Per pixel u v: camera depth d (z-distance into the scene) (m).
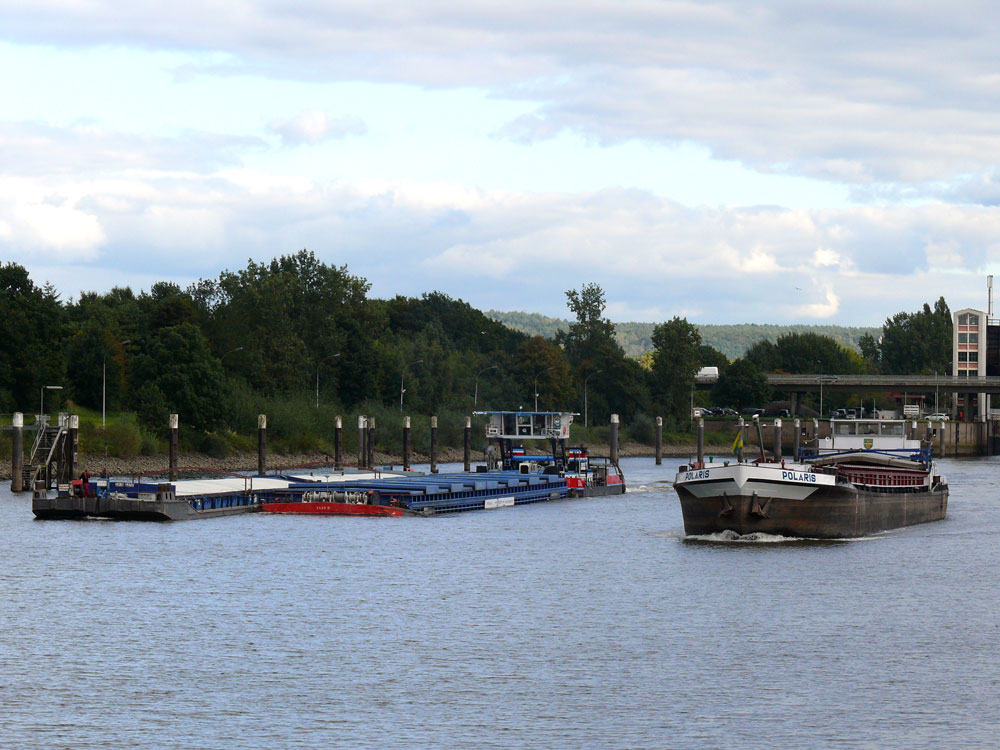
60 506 156.12
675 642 84.31
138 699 70.00
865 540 139.50
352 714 67.31
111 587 104.56
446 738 63.41
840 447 178.38
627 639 85.19
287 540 138.12
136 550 127.25
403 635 86.25
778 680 74.38
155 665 77.31
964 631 87.88
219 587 105.06
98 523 152.62
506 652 81.31
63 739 62.94
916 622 91.12
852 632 87.56
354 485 183.38
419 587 106.44
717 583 108.62
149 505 155.75
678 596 102.00
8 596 99.94
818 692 71.69
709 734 64.06
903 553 128.00
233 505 171.88
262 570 114.81
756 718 66.75
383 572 114.75
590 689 72.38
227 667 77.00
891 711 68.06
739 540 135.62
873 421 177.38
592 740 63.12
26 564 116.94
